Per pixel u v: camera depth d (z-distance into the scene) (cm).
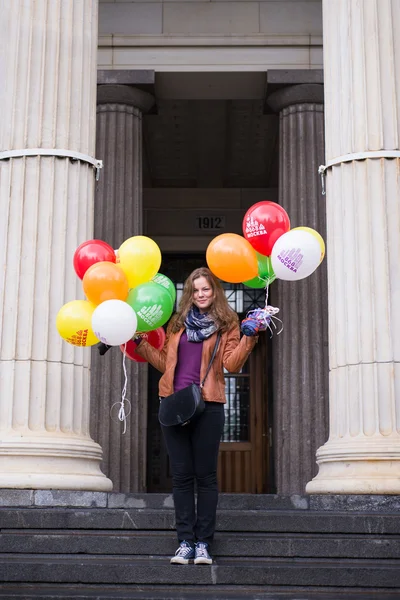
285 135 1153
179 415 534
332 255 800
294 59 1180
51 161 800
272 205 568
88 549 596
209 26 1188
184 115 1407
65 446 746
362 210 781
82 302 575
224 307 561
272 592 541
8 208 793
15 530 629
